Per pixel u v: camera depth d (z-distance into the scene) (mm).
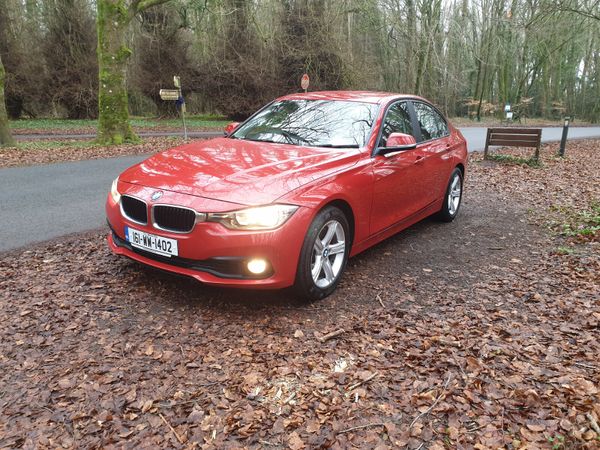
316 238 3592
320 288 3758
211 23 33062
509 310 3785
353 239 4168
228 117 34750
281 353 3084
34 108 32031
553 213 6922
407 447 2326
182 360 2992
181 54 33812
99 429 2400
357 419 2512
